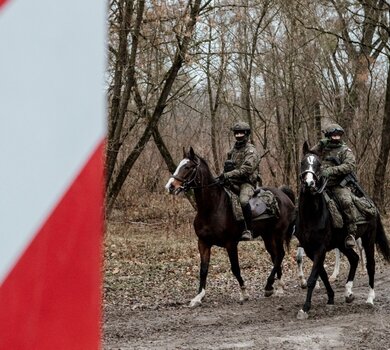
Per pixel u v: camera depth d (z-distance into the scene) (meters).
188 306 11.44
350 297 11.30
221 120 30.67
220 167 29.86
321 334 8.84
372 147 31.17
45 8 1.07
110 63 18.95
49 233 1.04
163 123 31.59
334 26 27.66
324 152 11.24
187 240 20.62
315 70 27.78
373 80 30.39
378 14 27.83
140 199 27.59
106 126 1.23
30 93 1.04
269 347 8.20
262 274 15.57
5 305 0.99
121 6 18.06
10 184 1.01
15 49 1.02
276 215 12.37
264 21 26.91
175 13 17.33
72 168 1.09
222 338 8.80
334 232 10.91
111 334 9.21
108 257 17.14
